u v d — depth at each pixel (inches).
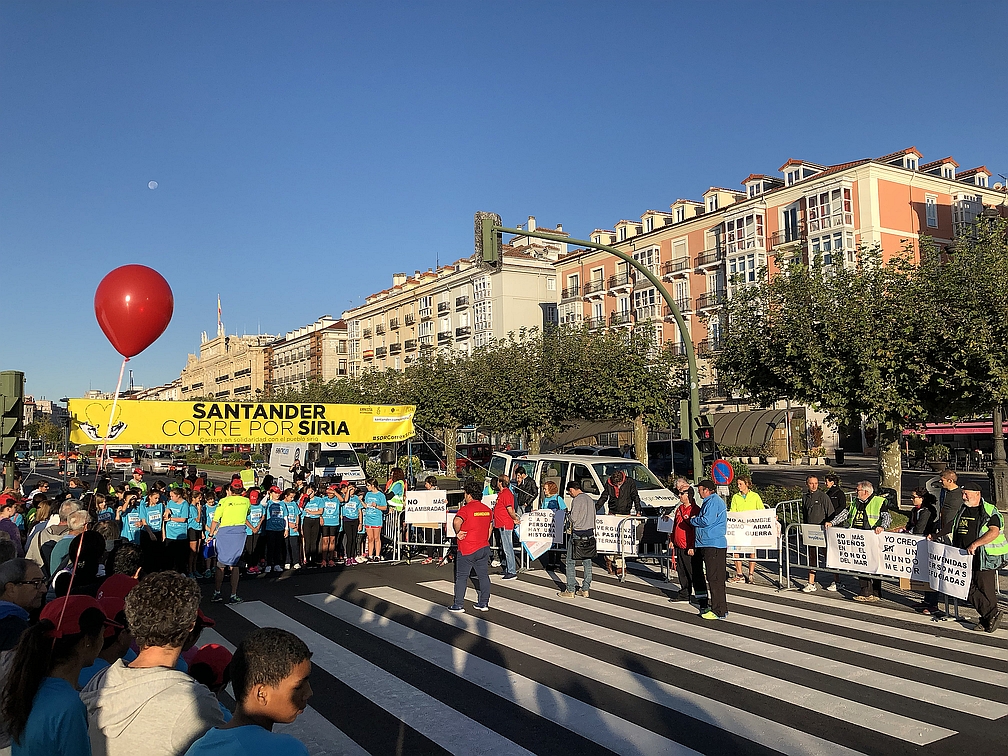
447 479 1427.2
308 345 3705.7
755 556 480.4
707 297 1943.9
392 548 605.3
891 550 400.8
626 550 491.8
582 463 628.7
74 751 102.0
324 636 344.5
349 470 1115.3
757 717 236.5
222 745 93.0
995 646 323.0
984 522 354.3
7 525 361.1
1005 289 691.4
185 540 505.4
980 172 1866.4
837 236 1673.2
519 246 2684.5
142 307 234.5
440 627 359.9
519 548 581.6
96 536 216.2
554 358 1294.3
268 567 538.0
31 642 105.4
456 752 211.9
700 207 2122.3
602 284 2282.2
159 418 571.2
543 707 247.0
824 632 347.9
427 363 1660.9
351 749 214.2
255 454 2343.8
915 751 210.2
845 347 759.1
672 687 266.4
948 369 722.2
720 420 1995.6
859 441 2054.6
